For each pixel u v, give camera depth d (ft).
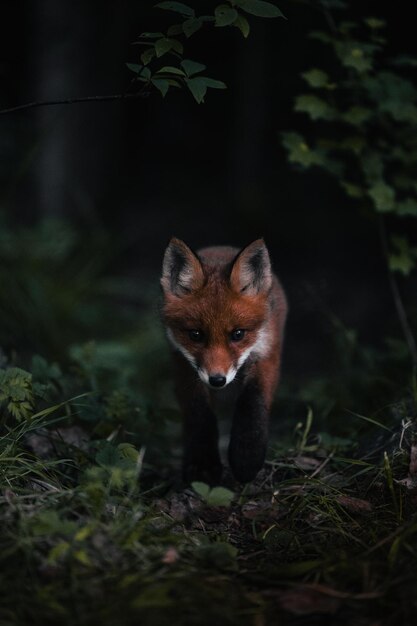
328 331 42.91
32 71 75.20
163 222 88.17
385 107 33.32
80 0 73.10
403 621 17.76
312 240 79.51
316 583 19.19
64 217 74.84
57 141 74.08
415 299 46.96
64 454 26.86
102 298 60.49
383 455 26.99
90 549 19.15
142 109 105.81
